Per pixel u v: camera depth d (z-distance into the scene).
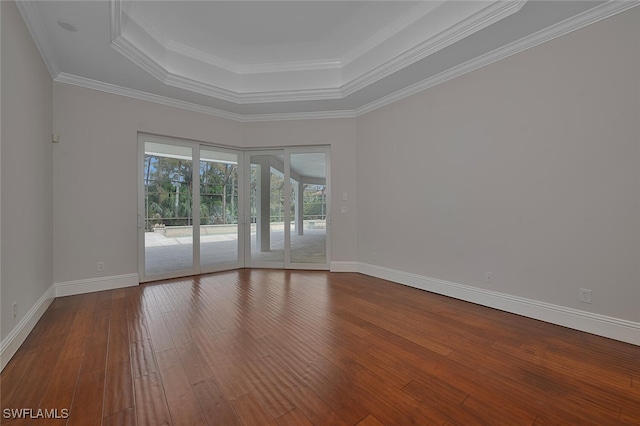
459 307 3.26
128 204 4.07
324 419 1.53
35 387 1.79
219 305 3.30
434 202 3.80
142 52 3.31
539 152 2.84
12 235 2.21
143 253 4.27
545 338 2.47
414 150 4.04
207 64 4.25
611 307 2.45
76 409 1.60
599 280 2.51
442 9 3.08
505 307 3.12
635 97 2.31
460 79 3.48
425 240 3.93
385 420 1.52
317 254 5.25
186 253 4.73
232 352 2.24
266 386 1.81
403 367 2.03
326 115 5.01
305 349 2.29
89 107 3.75
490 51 3.11
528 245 2.94
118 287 3.98
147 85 3.91
